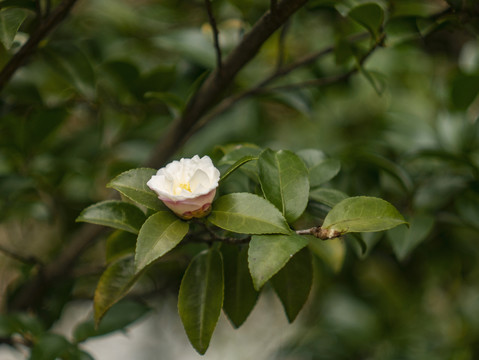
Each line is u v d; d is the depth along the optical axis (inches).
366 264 74.9
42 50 51.4
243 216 42.9
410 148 55.5
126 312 50.4
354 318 72.4
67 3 47.6
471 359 69.6
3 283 76.7
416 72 73.2
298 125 73.2
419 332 72.6
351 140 72.4
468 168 53.0
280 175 44.1
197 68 56.3
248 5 54.8
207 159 43.4
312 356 73.0
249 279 46.1
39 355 47.8
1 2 47.0
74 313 81.4
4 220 55.6
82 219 44.4
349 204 43.1
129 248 46.8
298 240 42.4
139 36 64.9
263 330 96.7
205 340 43.8
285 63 64.0
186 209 42.8
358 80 68.0
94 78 52.2
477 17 47.9
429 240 59.9
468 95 53.1
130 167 56.2
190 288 44.4
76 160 55.5
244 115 60.7
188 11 68.1
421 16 49.0
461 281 73.0
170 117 59.6
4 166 54.6
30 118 54.1
